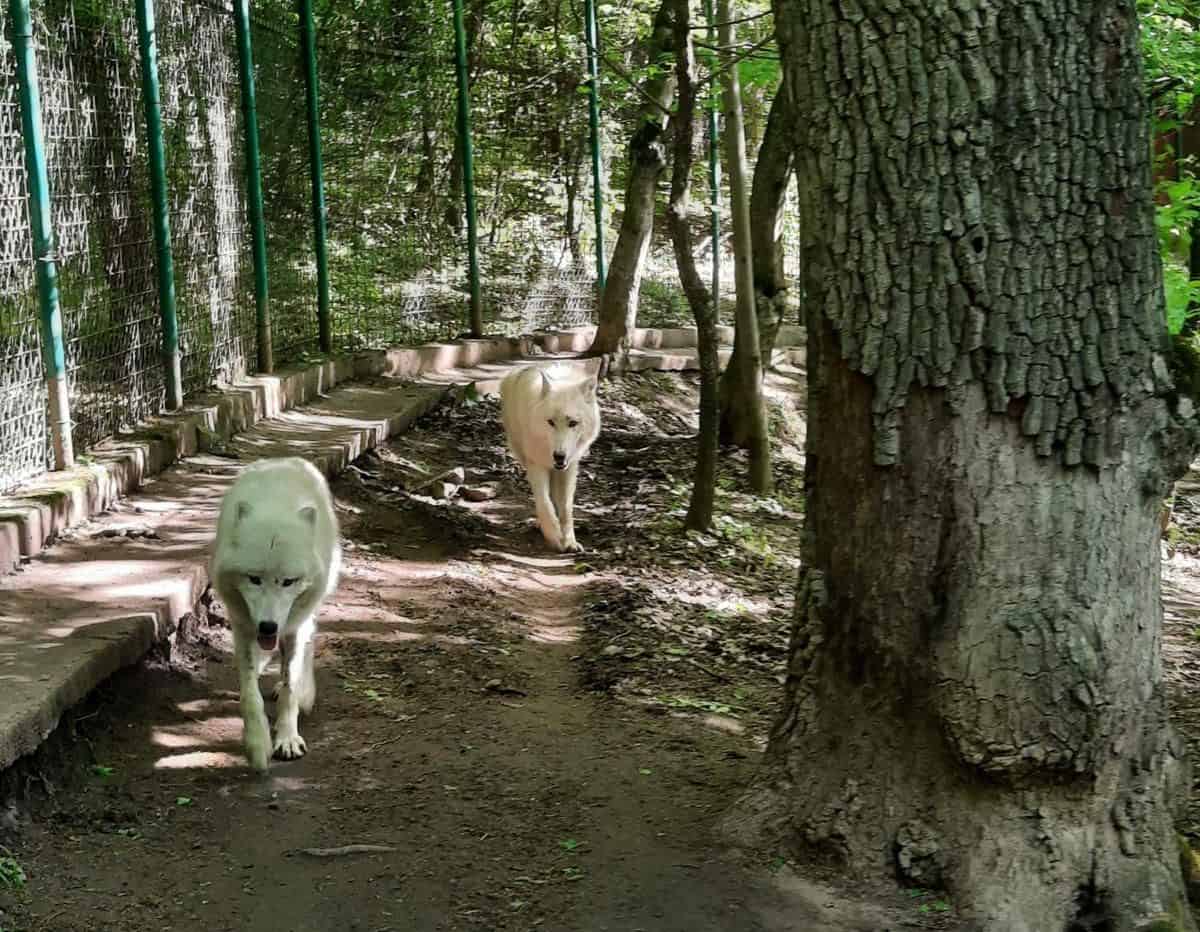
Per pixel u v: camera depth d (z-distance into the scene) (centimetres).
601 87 1408
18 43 602
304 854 395
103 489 655
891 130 332
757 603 727
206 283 880
